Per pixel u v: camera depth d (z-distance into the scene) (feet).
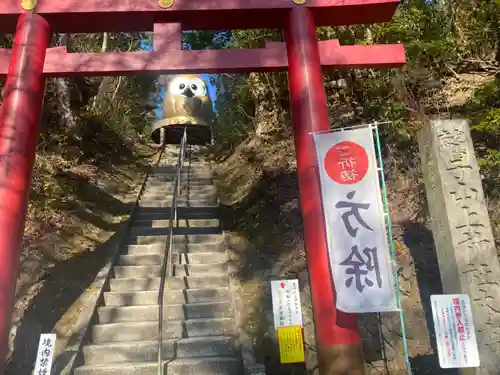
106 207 30.99
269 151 34.68
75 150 35.14
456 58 27.86
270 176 31.17
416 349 18.86
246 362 17.15
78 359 17.39
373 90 28.94
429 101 27.07
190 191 35.73
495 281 15.20
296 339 15.85
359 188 15.66
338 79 32.60
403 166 25.52
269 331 19.63
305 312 20.56
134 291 21.66
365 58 19.42
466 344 14.17
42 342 15.03
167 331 19.45
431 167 17.35
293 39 19.10
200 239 27.07
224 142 46.93
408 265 21.36
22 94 17.81
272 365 18.47
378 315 19.88
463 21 28.84
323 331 15.31
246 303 21.40
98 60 19.03
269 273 23.02
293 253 23.86
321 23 20.49
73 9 19.20
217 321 19.95
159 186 36.99
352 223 15.34
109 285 22.21
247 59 19.35
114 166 39.96
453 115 25.75
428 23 28.37
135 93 59.47
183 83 45.68
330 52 19.40
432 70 27.66
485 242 15.67
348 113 30.94
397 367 18.45
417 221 22.94
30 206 25.82
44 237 24.06
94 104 42.73
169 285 22.30
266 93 37.09
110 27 20.40
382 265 14.88
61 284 21.44
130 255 24.57
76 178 32.35
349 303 14.60
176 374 17.03
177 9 19.39
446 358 14.03
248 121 42.45
